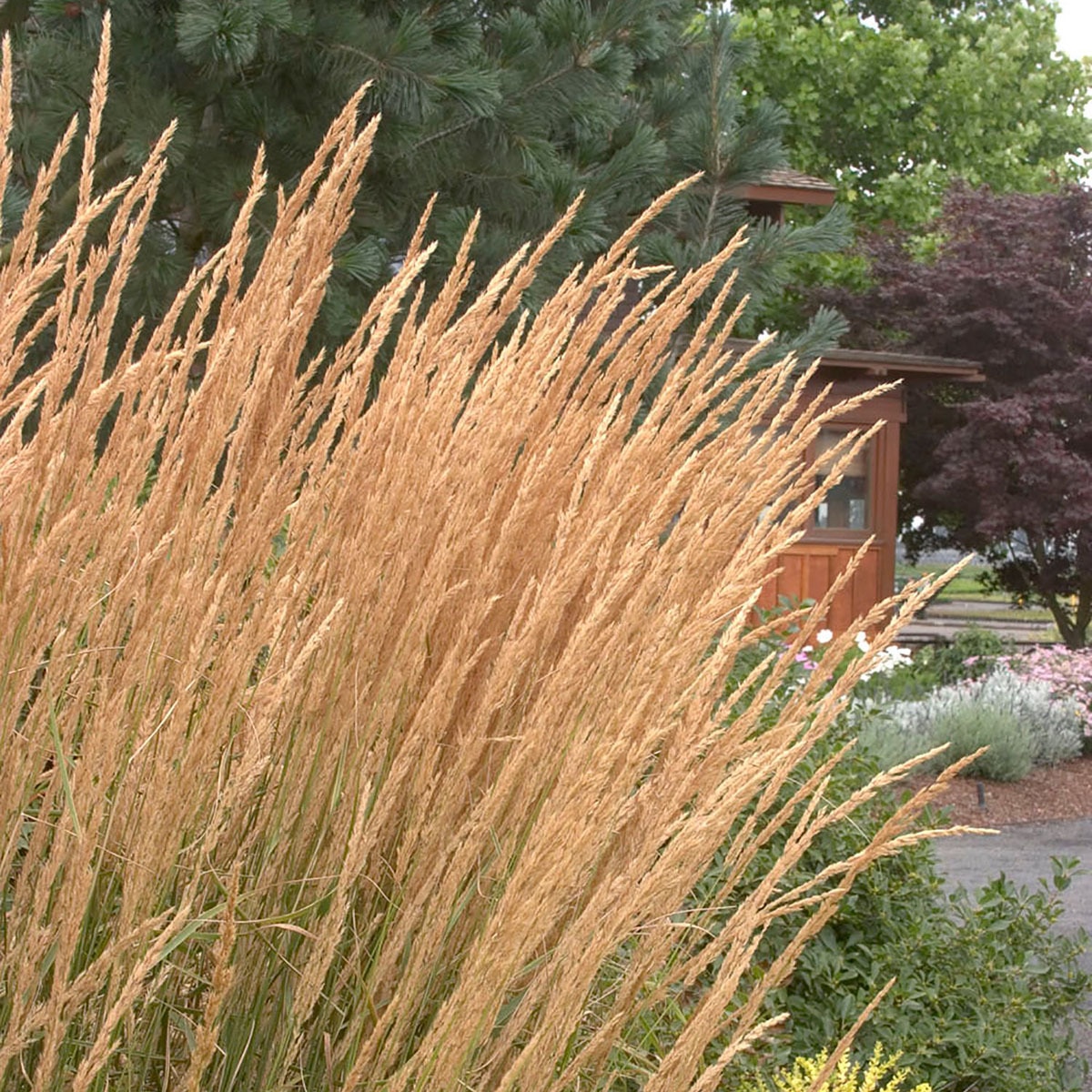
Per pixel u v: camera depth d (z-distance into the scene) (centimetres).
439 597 143
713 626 131
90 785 125
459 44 592
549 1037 120
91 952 132
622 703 124
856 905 365
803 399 1434
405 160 611
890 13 3023
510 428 151
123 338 559
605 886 124
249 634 130
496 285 168
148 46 553
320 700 144
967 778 992
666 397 154
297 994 123
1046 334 1686
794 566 1427
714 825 128
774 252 693
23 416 136
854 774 383
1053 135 3069
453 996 114
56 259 143
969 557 154
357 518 159
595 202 623
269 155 578
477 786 152
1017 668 1280
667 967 160
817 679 156
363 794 130
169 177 559
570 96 643
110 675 146
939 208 2639
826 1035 320
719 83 702
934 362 1453
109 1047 119
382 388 162
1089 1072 411
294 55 554
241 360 147
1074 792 974
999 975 372
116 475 159
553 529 166
